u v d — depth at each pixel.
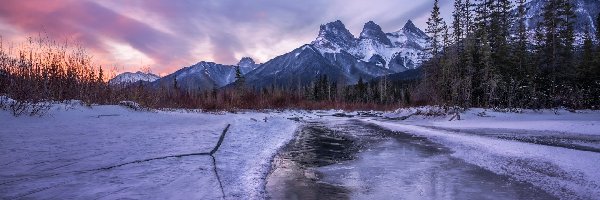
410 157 10.87
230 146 10.95
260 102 40.81
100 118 15.39
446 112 29.19
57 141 9.48
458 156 10.90
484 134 16.91
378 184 7.55
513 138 15.16
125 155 8.26
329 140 15.06
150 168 7.23
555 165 9.15
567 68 42.28
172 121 17.14
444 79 39.38
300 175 8.30
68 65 18.67
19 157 7.48
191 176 6.84
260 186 6.88
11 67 15.80
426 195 6.73
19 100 13.77
